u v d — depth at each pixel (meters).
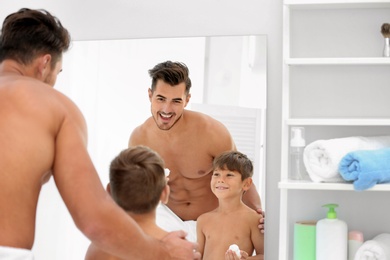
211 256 1.89
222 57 1.91
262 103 1.87
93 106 1.99
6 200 1.23
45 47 1.40
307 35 1.87
